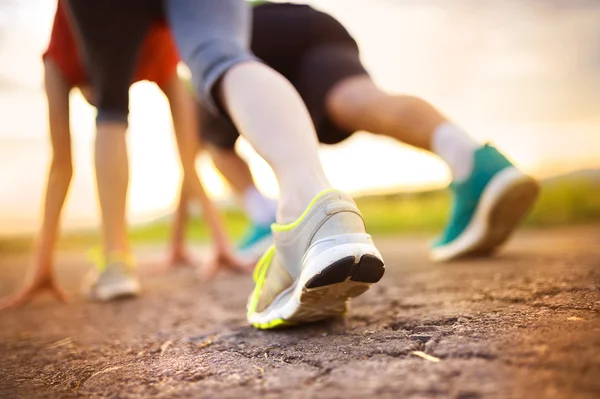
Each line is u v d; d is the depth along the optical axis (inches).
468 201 85.5
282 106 48.1
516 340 34.7
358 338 42.3
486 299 50.9
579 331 34.9
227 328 53.9
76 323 67.3
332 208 43.4
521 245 111.0
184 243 132.8
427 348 36.0
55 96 85.6
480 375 29.3
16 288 122.8
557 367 29.0
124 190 84.4
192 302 77.6
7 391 38.8
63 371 43.1
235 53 52.3
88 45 76.0
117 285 85.3
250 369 36.6
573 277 57.0
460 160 84.4
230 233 233.5
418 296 58.4
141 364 42.1
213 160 132.0
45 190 87.5
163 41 91.0
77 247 279.3
